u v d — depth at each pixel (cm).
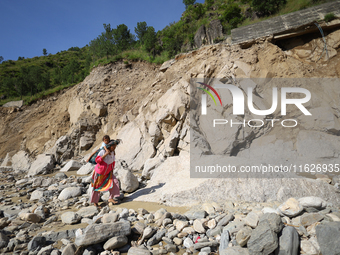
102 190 489
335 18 1155
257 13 2145
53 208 498
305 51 1211
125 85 1717
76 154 1381
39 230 381
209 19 2672
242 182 452
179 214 384
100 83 1758
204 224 345
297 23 1223
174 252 294
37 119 2073
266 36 1230
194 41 2350
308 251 255
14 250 313
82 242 293
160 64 1880
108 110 1557
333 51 1138
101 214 430
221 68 1145
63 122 1712
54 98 2311
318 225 260
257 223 293
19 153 1402
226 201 423
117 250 303
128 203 492
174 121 959
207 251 284
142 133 1055
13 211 482
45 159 1086
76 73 3478
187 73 1191
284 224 307
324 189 432
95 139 1464
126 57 1988
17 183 809
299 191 427
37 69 3244
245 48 1280
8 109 2297
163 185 560
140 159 970
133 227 350
